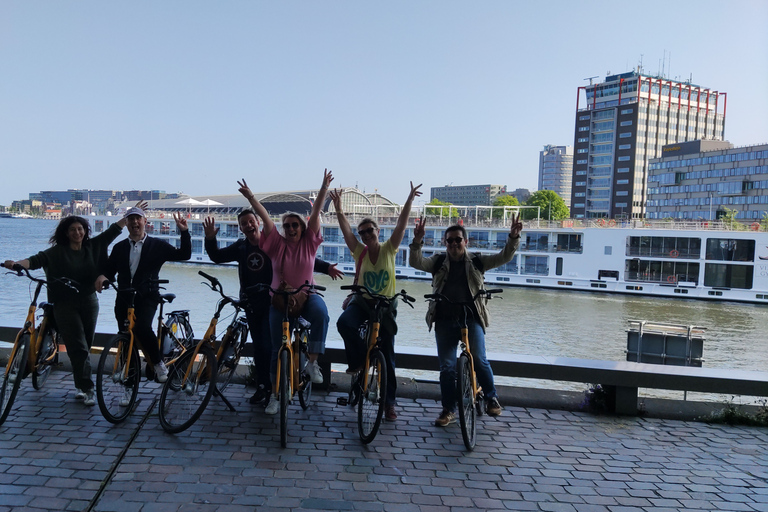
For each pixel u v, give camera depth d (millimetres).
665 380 6461
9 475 4227
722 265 47000
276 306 5535
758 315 39438
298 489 4258
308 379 5801
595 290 51031
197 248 67562
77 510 3801
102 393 5254
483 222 59000
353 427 5641
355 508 4031
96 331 7137
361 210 93312
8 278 44656
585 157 146500
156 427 5328
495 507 4172
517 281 54125
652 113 140875
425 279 56906
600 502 4340
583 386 17141
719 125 152625
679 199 123875
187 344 6562
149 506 3896
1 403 5188
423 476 4613
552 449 5371
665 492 4562
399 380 7254
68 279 5703
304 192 99938
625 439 5754
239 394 6469
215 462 4629
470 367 5418
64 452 4672
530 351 28188
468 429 5234
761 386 6406
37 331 5832
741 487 4715
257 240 6117
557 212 125938
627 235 50219
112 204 142500
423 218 6082
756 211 107938
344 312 5867
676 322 36094
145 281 5891
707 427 6250
